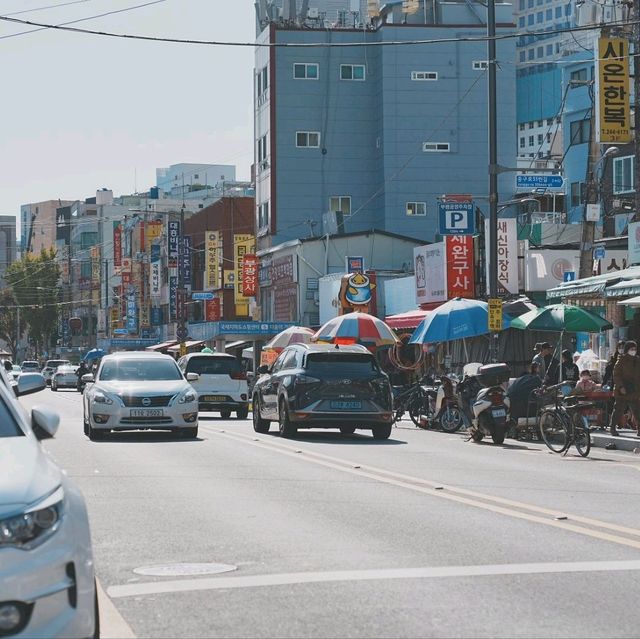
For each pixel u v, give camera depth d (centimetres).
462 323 3434
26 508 629
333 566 994
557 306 2992
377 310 5906
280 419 2750
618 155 4741
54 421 823
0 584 601
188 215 13000
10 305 16588
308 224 8119
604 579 933
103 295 15600
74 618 625
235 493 1548
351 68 8225
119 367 2781
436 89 8144
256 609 827
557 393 2380
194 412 2675
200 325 7500
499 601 849
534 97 14675
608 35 3841
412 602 847
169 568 990
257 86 8531
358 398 2655
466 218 4716
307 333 4753
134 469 1889
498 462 2073
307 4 8525
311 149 8156
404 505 1417
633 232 3447
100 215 17362
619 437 2472
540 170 4147
